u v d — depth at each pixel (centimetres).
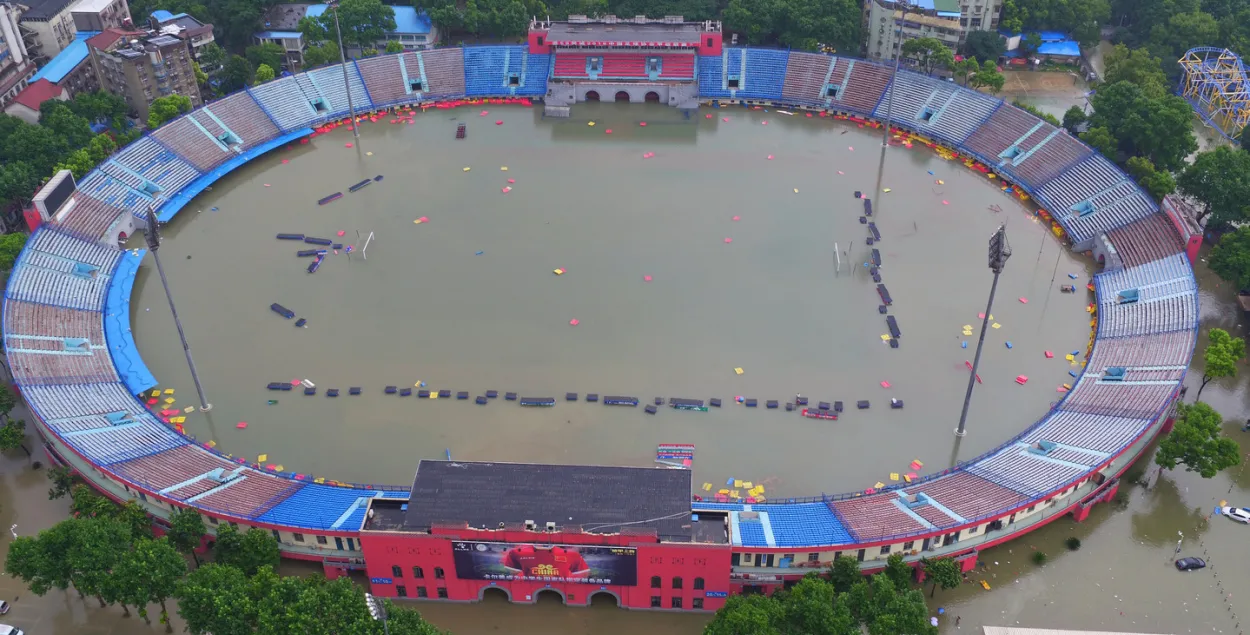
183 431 11812
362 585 10000
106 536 9381
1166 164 16638
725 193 16988
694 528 9362
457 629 9619
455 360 13012
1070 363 12925
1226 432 12081
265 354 13112
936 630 8975
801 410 12188
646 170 17800
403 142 18838
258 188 17200
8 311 12731
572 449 11588
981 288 14412
